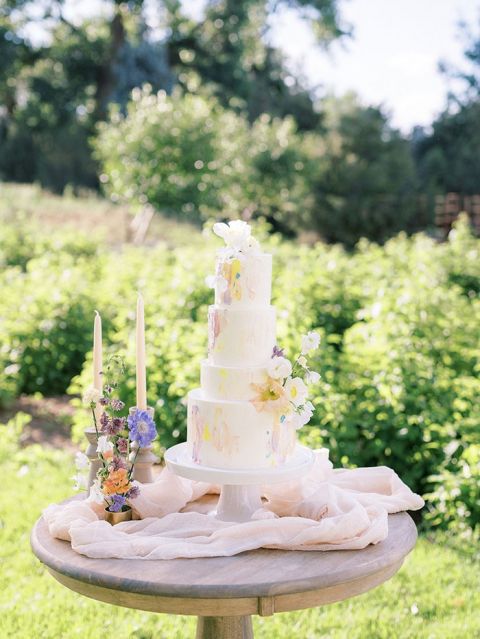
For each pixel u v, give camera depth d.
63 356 8.44
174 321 7.34
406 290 6.68
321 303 8.44
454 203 19.86
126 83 30.33
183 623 4.05
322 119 34.09
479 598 4.21
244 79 32.34
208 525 2.38
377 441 5.34
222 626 2.64
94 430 2.62
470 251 10.76
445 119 36.91
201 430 2.40
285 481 2.38
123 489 2.46
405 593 4.30
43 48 30.34
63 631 3.92
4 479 5.91
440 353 6.14
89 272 10.44
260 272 2.44
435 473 5.31
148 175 19.09
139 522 2.43
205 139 19.36
